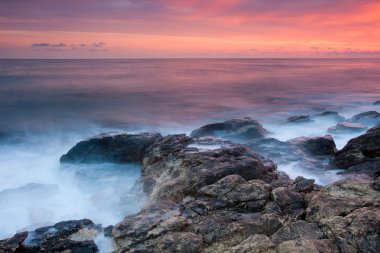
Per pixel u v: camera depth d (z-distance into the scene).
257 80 77.00
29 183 16.12
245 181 10.70
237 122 21.61
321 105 41.91
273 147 18.05
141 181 13.63
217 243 8.28
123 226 9.17
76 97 48.16
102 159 17.77
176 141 15.37
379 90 56.19
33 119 33.59
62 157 18.56
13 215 13.45
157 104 43.47
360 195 9.27
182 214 9.48
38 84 62.53
